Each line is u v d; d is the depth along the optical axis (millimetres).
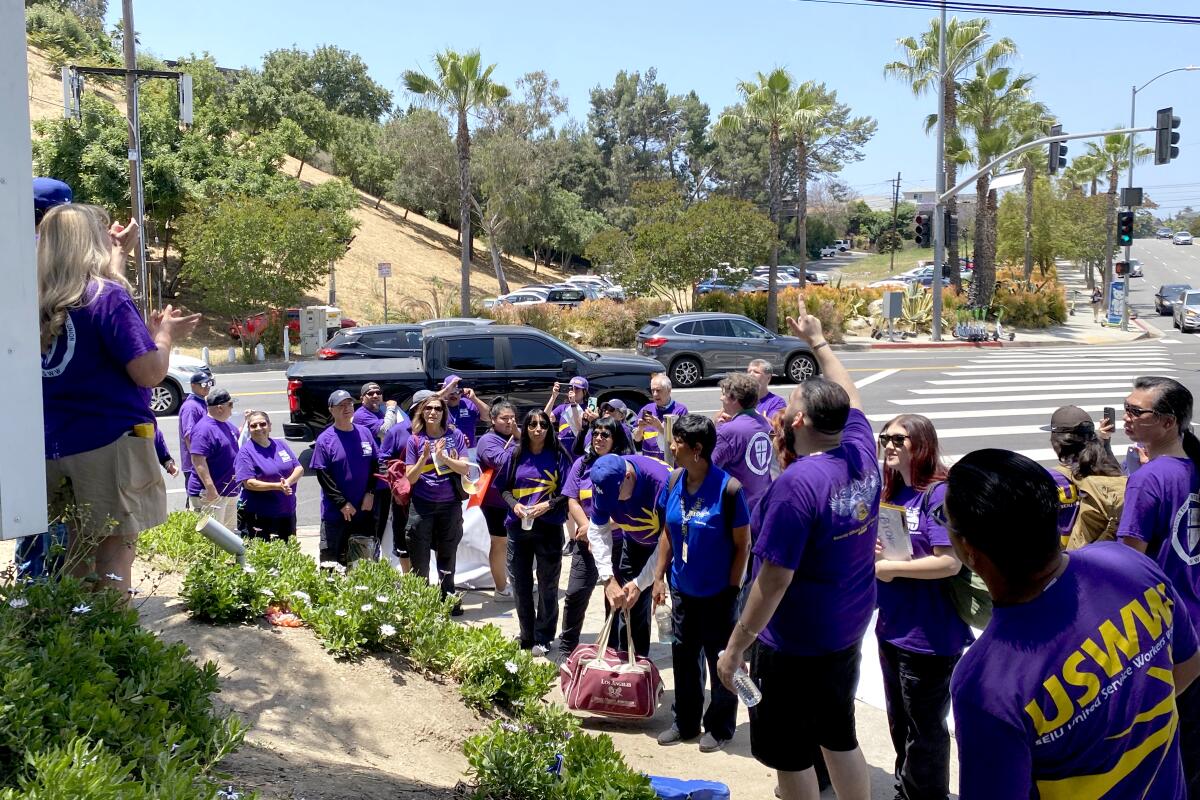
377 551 7852
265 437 7688
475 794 3738
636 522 6102
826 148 81750
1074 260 60375
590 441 6543
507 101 54969
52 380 3400
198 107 34562
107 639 3184
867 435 3812
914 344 33094
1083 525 4812
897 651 4273
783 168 79125
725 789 4316
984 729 1945
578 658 5750
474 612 7859
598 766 3877
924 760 4254
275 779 3342
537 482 6750
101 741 2441
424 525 7562
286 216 28516
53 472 3439
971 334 34469
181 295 33406
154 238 32719
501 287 52406
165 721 2922
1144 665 1970
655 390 8961
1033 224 54625
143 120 30547
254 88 51375
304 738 4043
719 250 33312
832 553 3473
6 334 2670
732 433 6207
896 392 20391
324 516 7805
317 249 28625
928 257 92375
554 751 4047
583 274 71812
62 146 29188
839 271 86500
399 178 58281
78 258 3396
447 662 5207
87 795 2168
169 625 4828
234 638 4797
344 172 59812
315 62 72625
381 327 19547
